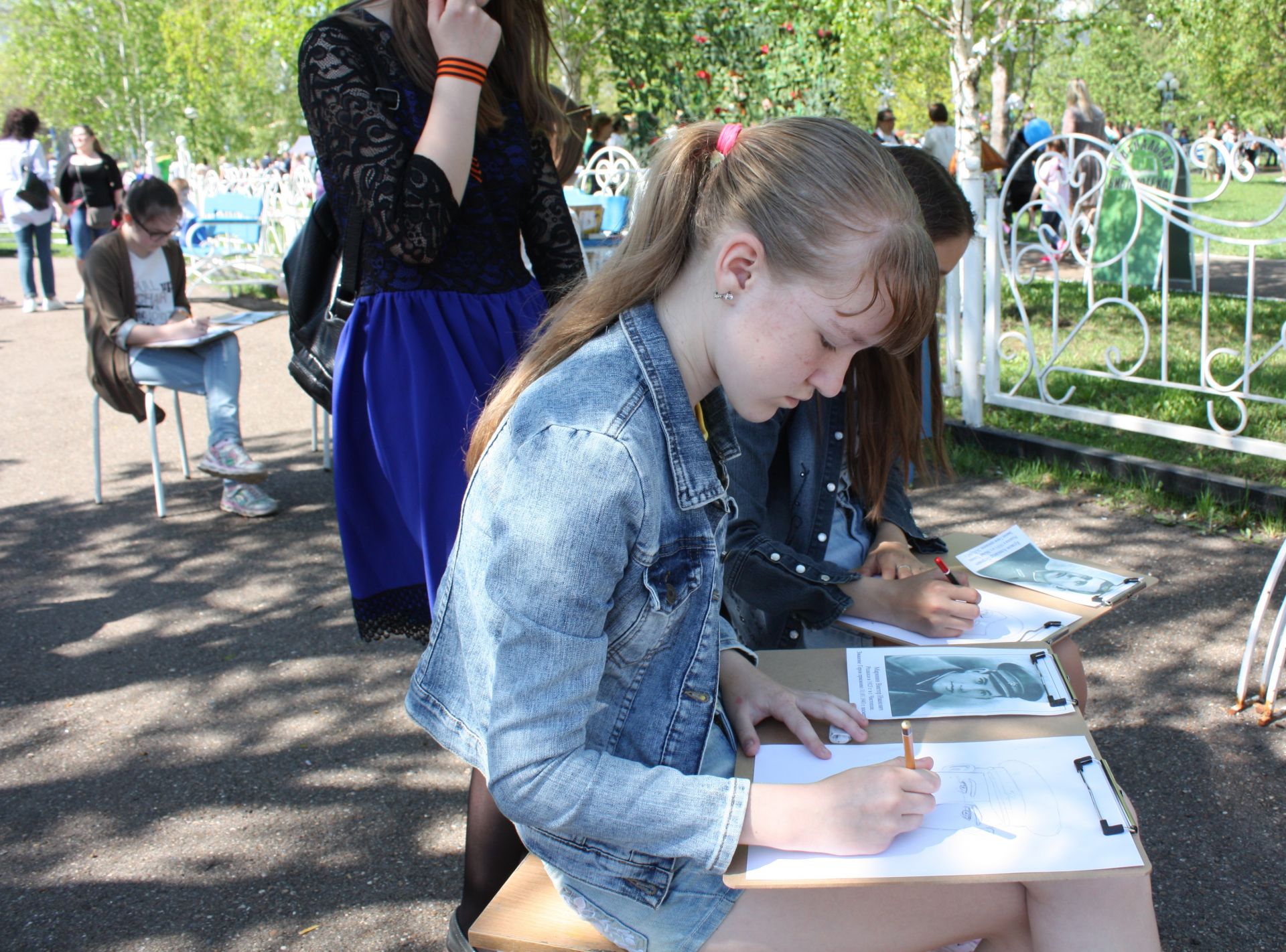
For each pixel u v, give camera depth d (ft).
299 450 19.04
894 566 7.08
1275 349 13.82
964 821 4.36
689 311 4.25
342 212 6.55
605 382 4.13
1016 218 16.51
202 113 102.22
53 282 35.63
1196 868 7.70
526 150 7.11
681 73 36.65
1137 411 17.80
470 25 6.21
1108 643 11.03
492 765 4.07
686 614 4.47
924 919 4.44
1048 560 7.42
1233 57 59.36
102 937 7.38
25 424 21.36
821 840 4.14
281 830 8.55
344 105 6.24
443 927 7.43
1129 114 120.57
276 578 13.60
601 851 4.39
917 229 3.92
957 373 18.20
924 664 5.68
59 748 9.85
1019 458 16.52
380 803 8.89
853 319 3.90
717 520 4.43
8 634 12.23
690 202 4.22
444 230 6.33
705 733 4.58
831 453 7.09
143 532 15.30
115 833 8.56
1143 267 28.89
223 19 100.01
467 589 4.35
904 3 30.91
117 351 15.15
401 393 6.53
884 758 4.89
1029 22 31.99
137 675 11.22
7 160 34.88
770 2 35.37
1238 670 10.35
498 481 4.13
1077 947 4.32
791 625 7.04
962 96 30.35
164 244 15.49
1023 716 5.14
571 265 7.47
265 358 27.20
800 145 3.95
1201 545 13.21
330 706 10.50
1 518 16.07
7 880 8.00
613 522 3.96
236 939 7.34
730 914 4.36
